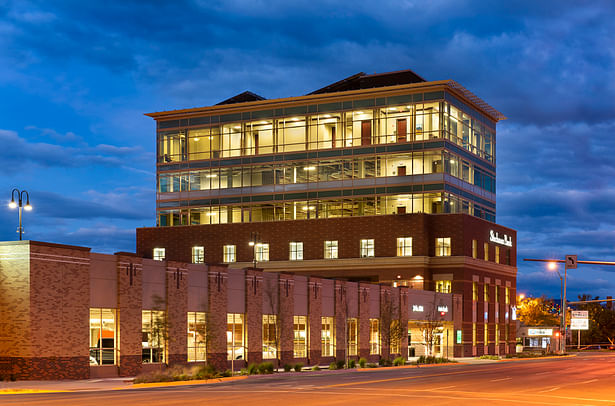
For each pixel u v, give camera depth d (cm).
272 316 5769
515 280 9950
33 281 3891
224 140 9569
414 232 8519
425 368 5681
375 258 8638
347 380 3947
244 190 9394
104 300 4325
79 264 4166
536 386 3497
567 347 13075
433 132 8669
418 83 8731
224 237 9381
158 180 9850
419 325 7525
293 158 9219
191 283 4991
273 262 9094
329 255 8894
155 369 4634
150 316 4666
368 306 6862
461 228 8438
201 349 5062
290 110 9294
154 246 9712
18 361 3859
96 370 4241
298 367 5238
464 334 8400
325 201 9025
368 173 8894
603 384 3681
